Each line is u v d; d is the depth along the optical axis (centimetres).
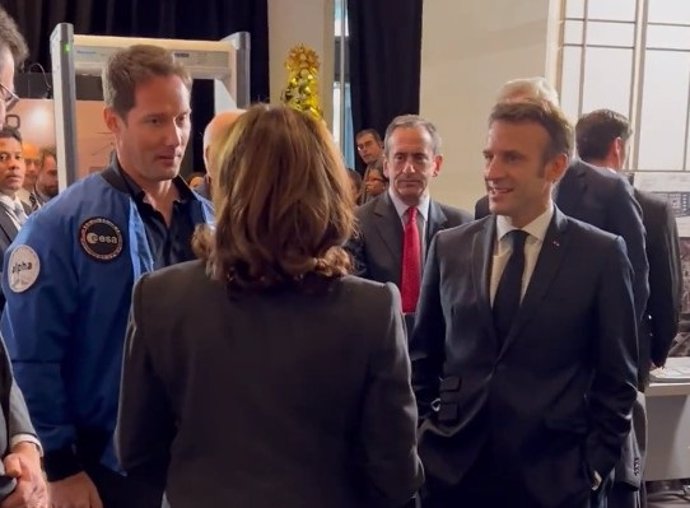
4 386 134
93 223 153
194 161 364
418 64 502
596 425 165
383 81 524
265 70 545
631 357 165
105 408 154
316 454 103
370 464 107
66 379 155
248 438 101
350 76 534
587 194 217
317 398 102
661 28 411
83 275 151
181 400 106
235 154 104
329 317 103
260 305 103
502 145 162
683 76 415
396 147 261
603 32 407
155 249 162
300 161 102
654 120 414
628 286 165
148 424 109
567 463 162
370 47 523
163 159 158
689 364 292
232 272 103
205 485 102
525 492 162
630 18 407
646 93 411
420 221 264
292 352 101
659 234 238
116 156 163
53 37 284
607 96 411
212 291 105
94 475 155
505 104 165
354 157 541
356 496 108
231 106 309
